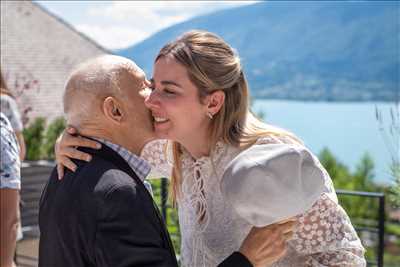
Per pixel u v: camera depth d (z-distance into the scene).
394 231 10.34
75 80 1.67
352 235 1.75
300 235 1.72
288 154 1.50
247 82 1.78
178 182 1.95
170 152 2.03
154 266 1.44
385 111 2.88
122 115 1.66
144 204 1.49
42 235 1.61
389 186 2.94
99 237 1.43
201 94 1.68
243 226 1.73
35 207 6.16
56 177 1.66
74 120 1.67
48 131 9.82
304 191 1.50
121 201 1.46
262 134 1.72
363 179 9.14
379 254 3.51
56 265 1.53
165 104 1.67
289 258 1.76
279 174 1.47
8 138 2.08
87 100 1.64
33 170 6.50
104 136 1.66
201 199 1.82
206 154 1.80
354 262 1.73
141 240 1.44
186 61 1.65
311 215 1.69
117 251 1.41
